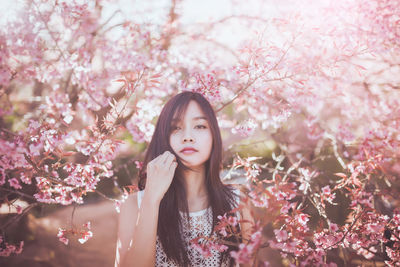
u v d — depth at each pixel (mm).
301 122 2838
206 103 1675
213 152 1672
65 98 1772
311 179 2266
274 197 1245
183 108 1626
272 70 1916
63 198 1852
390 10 1912
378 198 2088
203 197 1720
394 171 2309
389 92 2621
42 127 1725
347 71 2229
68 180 1829
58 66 1824
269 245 1359
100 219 4809
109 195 5516
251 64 1906
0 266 2939
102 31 2123
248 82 1929
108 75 1936
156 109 2209
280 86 2334
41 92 2264
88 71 1886
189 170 1688
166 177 1481
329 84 2248
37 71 1756
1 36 1604
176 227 1585
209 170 1675
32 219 3365
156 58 2174
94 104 1934
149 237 1382
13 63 1693
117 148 1901
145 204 1430
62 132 1765
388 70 2588
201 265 1587
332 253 2025
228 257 1618
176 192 1639
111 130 1851
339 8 1929
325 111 3004
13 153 1574
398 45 1989
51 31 1849
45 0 1801
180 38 2725
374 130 2113
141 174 1859
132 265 1353
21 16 1677
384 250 1861
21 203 2145
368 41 1943
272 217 1223
